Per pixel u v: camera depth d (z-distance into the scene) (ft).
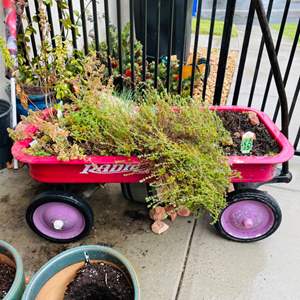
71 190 5.28
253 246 5.21
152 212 5.54
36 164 4.47
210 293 4.53
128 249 5.13
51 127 4.56
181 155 4.26
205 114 4.88
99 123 4.76
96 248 3.75
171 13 6.08
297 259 5.01
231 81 11.24
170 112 4.85
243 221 5.00
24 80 6.69
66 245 5.23
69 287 3.72
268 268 4.86
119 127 4.56
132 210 5.86
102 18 10.36
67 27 6.56
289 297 4.49
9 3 5.83
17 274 3.47
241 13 24.16
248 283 4.66
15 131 4.80
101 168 4.49
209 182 4.20
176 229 5.49
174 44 10.69
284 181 5.22
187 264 4.91
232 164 4.42
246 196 4.81
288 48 15.03
